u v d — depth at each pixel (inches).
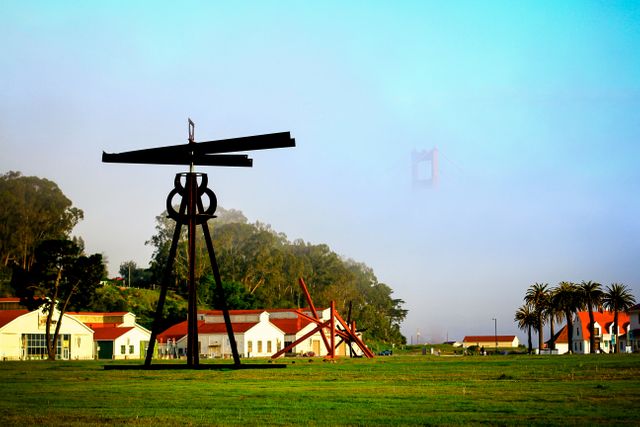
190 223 2098.9
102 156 2041.1
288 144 2009.1
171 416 1126.4
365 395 1421.0
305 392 1502.2
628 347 6289.4
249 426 1016.2
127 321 5703.7
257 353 5423.2
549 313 6865.2
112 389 1604.3
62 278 4441.4
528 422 1016.2
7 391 1572.3
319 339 5767.7
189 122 2052.2
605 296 6333.7
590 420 1027.3
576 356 4079.7
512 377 1924.2
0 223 6609.3
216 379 1926.7
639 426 972.6
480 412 1132.5
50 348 4402.1
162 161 2058.3
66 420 1088.8
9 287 6402.6
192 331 2247.8
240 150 2028.8
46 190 6850.4
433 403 1259.8
